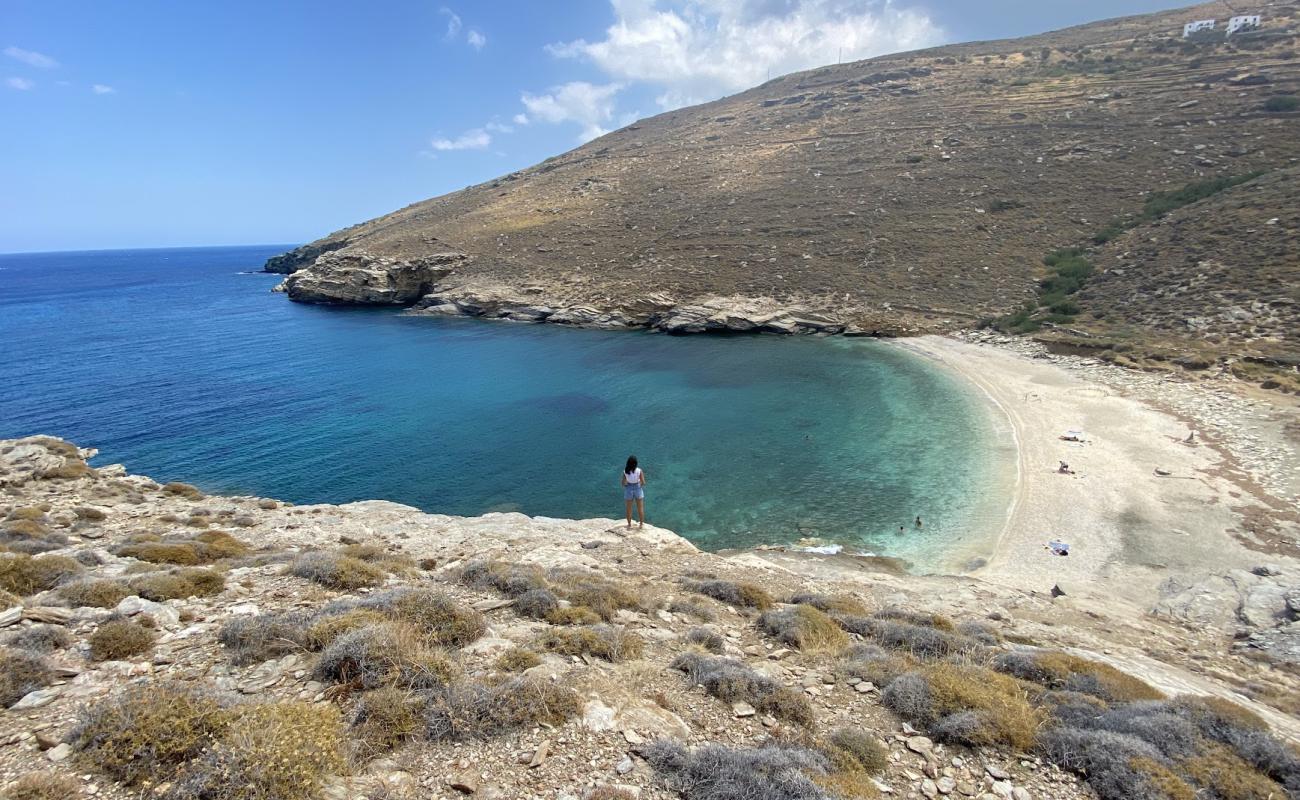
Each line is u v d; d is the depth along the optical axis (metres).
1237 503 25.22
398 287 101.38
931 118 107.19
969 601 18.02
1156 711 8.40
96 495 22.86
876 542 25.98
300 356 66.25
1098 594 20.17
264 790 4.95
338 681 7.12
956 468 32.34
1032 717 8.00
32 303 117.81
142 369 60.06
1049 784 6.83
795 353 61.00
